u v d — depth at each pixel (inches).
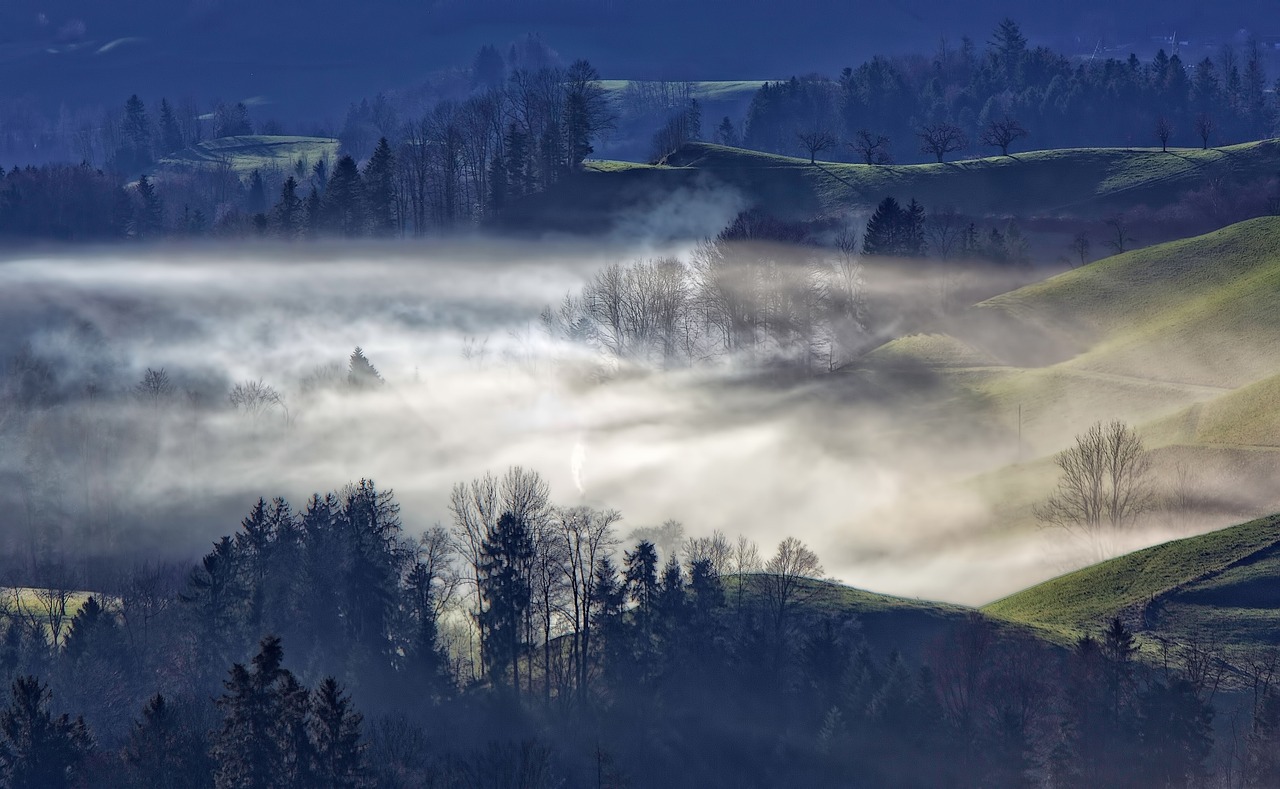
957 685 5182.1
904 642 5654.5
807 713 5142.7
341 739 4424.2
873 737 4694.9
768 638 5556.1
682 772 4931.1
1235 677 5442.9
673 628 5659.5
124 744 5088.6
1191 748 4527.6
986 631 5590.6
